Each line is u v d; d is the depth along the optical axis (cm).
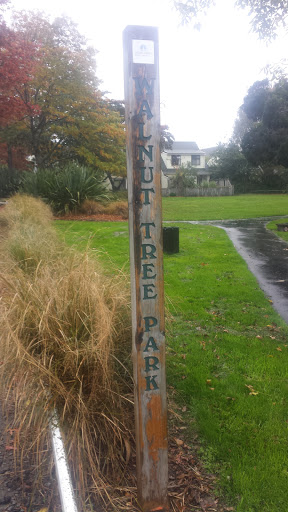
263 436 279
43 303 304
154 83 194
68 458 231
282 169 4231
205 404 318
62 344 263
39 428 243
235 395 330
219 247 988
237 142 5066
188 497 232
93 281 326
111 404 256
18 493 231
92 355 255
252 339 444
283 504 225
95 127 2261
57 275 381
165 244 893
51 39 2173
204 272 730
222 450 267
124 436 256
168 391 337
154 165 199
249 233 1304
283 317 519
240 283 665
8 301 317
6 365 279
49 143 2588
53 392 248
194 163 4834
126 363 291
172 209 2248
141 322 205
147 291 204
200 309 534
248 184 4428
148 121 196
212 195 3850
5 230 842
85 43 2272
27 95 2117
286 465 253
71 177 1575
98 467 235
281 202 2786
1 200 1723
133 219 199
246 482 237
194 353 404
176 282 655
